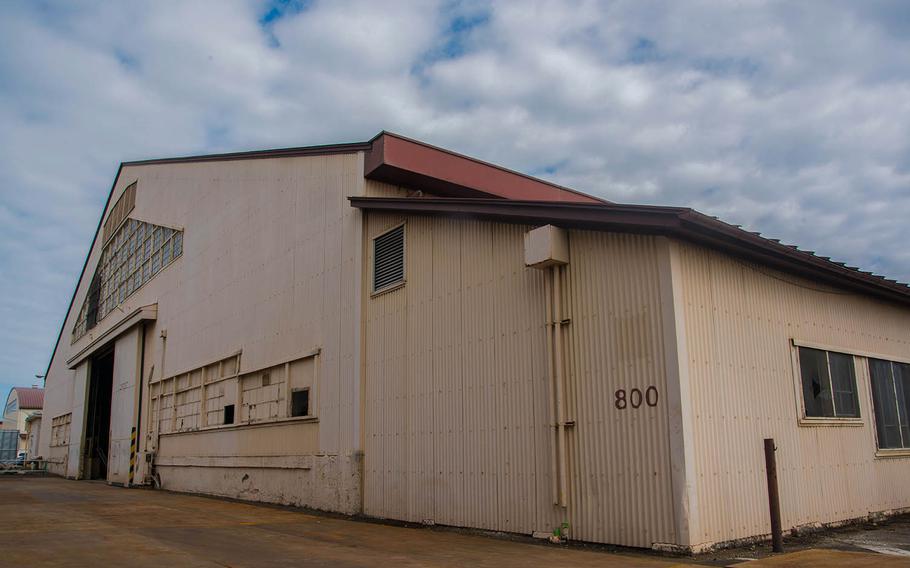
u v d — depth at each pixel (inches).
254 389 666.2
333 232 567.5
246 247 720.3
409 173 518.0
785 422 361.1
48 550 309.0
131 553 301.1
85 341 1363.2
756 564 260.7
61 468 1409.9
